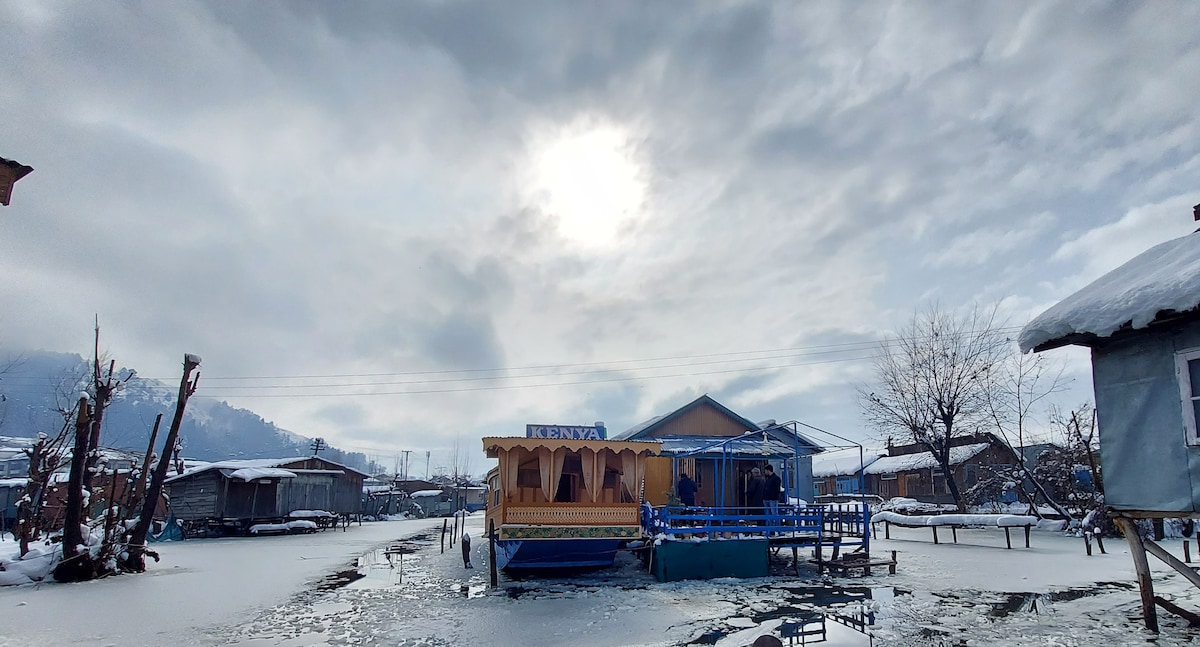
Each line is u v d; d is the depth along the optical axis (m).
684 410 25.17
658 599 14.05
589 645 10.45
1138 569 10.58
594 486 16.66
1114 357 10.73
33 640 10.97
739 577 16.89
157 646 10.60
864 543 18.41
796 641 10.28
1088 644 9.84
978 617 11.98
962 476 44.06
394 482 84.19
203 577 18.48
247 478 36.28
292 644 10.68
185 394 20.91
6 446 48.44
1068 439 33.00
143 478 21.48
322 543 31.16
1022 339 11.18
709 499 22.83
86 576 17.75
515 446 16.41
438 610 13.23
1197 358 9.56
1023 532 31.25
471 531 40.38
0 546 21.31
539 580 16.86
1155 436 10.02
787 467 24.17
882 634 10.73
